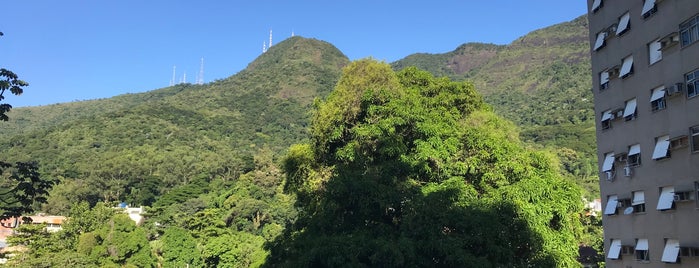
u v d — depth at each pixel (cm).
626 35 2520
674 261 2155
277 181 10894
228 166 12462
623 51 2541
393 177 2002
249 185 10294
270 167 11488
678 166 2148
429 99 2448
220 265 6631
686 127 2098
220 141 15375
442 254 1672
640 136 2406
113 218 5797
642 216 2400
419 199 1817
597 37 2791
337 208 1986
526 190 1998
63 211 10106
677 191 2139
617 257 2597
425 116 2191
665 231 2230
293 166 2638
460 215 1767
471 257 1644
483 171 2134
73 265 4850
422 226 1745
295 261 1812
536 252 1958
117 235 5581
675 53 2161
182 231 6806
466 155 2150
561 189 2267
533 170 2192
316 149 2539
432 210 1764
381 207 1895
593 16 2834
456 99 2502
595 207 7938
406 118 2122
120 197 11506
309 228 2059
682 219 2127
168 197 10269
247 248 6688
